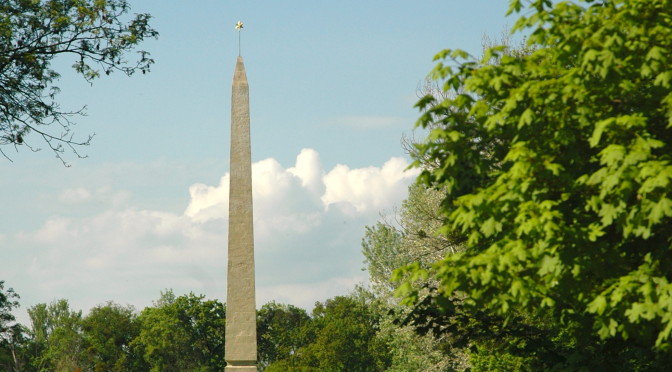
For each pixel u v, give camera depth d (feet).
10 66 86.79
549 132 45.24
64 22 85.56
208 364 366.84
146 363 416.26
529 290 44.50
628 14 43.62
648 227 40.75
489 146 51.93
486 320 59.77
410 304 48.42
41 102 89.56
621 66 43.75
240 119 104.17
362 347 345.51
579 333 50.47
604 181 40.68
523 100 45.24
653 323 42.98
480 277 44.65
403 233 150.92
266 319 419.74
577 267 42.83
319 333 369.50
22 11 85.87
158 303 440.04
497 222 44.55
